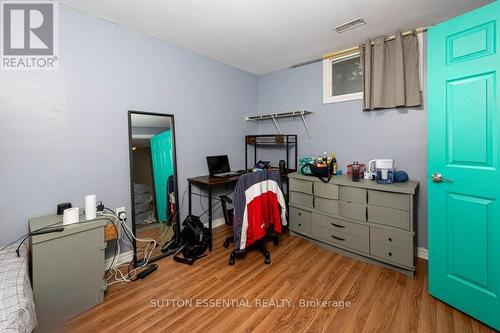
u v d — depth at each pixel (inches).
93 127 81.2
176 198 105.5
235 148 137.4
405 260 78.9
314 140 124.3
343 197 93.4
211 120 123.0
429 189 66.0
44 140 71.4
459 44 57.2
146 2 72.2
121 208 88.6
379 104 96.1
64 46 74.1
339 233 95.2
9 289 44.3
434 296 67.2
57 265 60.1
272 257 93.6
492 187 53.9
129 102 90.3
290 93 134.0
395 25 87.0
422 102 90.1
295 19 82.5
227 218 126.0
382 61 94.4
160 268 86.0
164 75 101.0
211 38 97.6
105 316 62.1
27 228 68.8
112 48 84.7
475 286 58.3
